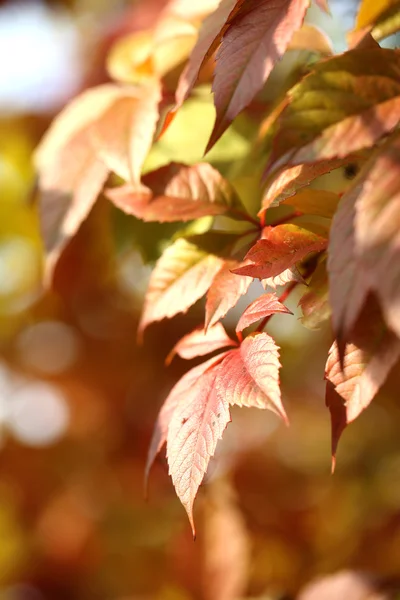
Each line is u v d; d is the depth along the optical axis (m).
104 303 1.75
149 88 0.96
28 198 1.03
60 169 0.97
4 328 1.88
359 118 0.81
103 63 1.47
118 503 1.72
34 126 1.71
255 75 0.83
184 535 1.31
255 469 1.45
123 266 1.56
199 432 0.83
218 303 0.86
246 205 1.11
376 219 0.76
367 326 0.82
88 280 1.63
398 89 0.81
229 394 0.83
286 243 0.84
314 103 0.81
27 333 1.86
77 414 1.83
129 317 1.76
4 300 1.85
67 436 1.83
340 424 0.83
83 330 1.79
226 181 0.91
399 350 0.82
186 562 1.29
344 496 1.42
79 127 0.99
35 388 1.87
